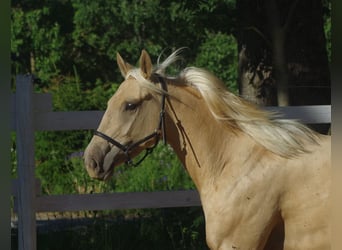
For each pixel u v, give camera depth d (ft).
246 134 17.26
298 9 32.99
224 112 17.39
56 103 43.65
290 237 16.37
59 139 36.01
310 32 33.19
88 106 44.34
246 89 34.19
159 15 74.84
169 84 17.47
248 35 34.01
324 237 15.99
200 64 75.15
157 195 23.67
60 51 76.33
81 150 36.01
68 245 27.66
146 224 28.37
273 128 17.20
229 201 16.53
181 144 17.56
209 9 40.42
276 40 32.55
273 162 16.62
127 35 79.30
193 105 17.46
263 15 33.45
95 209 23.31
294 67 33.12
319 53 33.45
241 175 16.69
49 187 34.01
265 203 16.30
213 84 17.58
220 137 17.37
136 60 77.25
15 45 75.10
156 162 34.27
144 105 17.19
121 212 31.96
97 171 17.01
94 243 27.43
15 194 22.89
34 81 22.90
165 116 17.37
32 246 22.59
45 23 79.25
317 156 16.56
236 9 37.35
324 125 29.53
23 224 22.56
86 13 76.18
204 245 27.30
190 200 23.84
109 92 52.65
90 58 80.43
